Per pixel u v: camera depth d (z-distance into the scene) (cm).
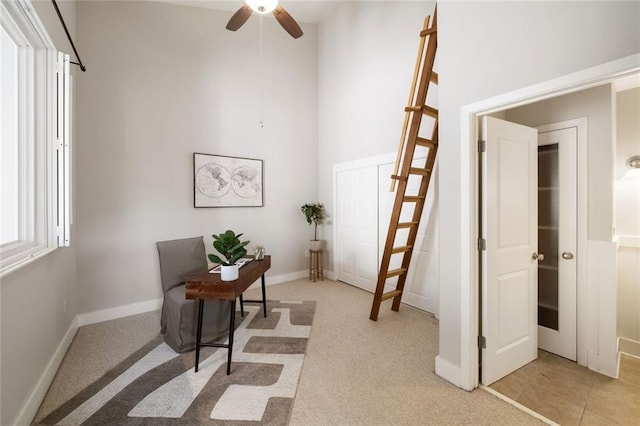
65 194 208
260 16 422
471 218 192
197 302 250
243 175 420
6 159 187
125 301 330
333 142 467
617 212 248
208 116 388
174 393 191
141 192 340
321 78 489
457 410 175
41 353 190
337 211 466
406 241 356
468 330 192
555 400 185
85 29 306
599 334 215
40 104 199
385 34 374
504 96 170
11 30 175
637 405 180
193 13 376
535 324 230
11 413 149
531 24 158
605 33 133
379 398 186
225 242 232
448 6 202
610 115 210
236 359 234
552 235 243
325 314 328
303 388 196
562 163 234
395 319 314
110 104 321
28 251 176
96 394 190
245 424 164
